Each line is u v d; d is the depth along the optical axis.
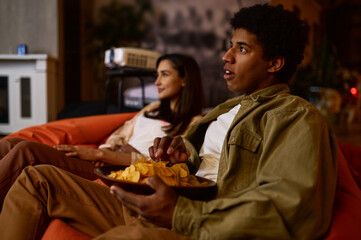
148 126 1.69
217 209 0.70
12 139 1.32
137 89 3.70
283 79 0.96
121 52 2.66
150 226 0.80
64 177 0.93
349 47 10.94
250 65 0.91
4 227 0.85
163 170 0.81
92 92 5.66
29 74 4.15
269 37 0.89
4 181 1.06
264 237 0.66
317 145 0.71
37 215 0.87
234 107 1.10
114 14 5.77
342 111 6.06
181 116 1.67
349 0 9.67
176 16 6.02
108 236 0.72
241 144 0.85
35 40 4.52
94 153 1.38
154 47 6.01
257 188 0.72
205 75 5.52
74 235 0.85
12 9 4.50
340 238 0.72
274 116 0.80
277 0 5.09
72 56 5.18
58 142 1.73
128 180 0.76
